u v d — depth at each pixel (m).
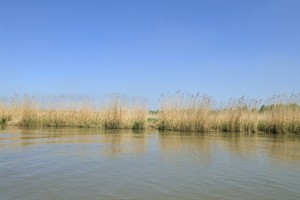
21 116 45.31
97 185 13.12
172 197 11.71
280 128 38.44
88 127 43.44
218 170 16.34
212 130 40.41
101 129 41.00
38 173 15.02
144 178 14.42
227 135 35.47
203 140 29.59
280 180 14.41
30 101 45.47
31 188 12.52
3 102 46.53
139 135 33.66
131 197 11.62
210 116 40.53
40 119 44.66
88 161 18.22
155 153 21.39
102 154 20.62
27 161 17.80
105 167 16.66
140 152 21.73
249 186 13.38
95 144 25.38
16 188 12.48
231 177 14.89
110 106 43.28
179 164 17.77
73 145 24.48
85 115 44.09
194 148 24.00
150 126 43.75
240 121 39.84
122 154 20.80
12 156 19.25
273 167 17.23
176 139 30.11
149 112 45.91
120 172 15.55
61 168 16.22
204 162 18.44
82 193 11.98
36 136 30.39
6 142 25.44
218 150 23.11
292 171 16.30
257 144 26.97
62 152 21.06
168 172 15.72
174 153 21.50
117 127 42.47
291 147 25.20
